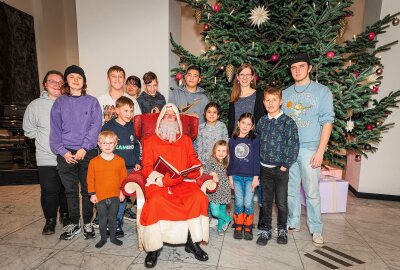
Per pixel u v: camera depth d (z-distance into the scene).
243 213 2.57
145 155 2.41
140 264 2.11
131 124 2.64
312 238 2.56
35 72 5.92
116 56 3.77
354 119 3.37
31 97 5.80
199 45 5.57
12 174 4.34
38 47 6.06
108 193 2.31
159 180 2.17
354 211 3.34
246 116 2.44
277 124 2.38
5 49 5.11
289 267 2.10
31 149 4.91
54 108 2.36
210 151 2.68
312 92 2.43
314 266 2.12
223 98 3.12
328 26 2.84
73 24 7.06
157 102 3.31
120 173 2.40
